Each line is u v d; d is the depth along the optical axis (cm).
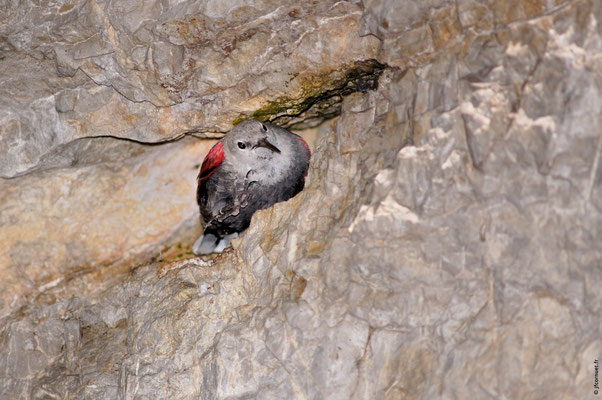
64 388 867
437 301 641
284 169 878
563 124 582
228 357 729
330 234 738
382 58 758
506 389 587
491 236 614
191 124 874
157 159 977
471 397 601
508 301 603
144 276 927
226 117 883
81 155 902
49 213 938
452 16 683
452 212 633
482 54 653
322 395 670
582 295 570
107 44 768
